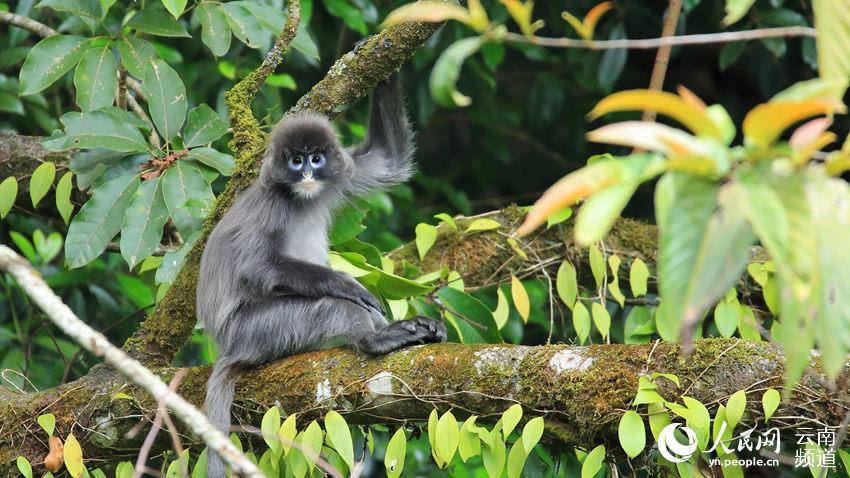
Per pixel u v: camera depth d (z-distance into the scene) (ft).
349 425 25.53
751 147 10.42
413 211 52.75
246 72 44.27
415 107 50.96
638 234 35.17
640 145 10.31
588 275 35.76
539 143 57.67
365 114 49.83
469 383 23.53
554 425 23.20
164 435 26.89
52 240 40.68
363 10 44.55
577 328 30.81
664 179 11.29
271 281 28.68
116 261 41.16
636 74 57.11
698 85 57.16
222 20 30.50
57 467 26.73
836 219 10.30
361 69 29.04
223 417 25.99
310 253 32.27
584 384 22.62
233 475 16.20
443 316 31.19
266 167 30.14
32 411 27.76
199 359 43.24
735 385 21.77
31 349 40.42
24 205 37.35
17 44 44.45
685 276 10.55
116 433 27.12
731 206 10.34
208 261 29.32
